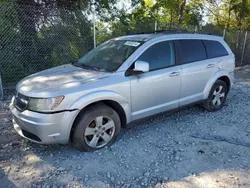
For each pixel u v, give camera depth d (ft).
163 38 14.25
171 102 14.61
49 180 9.93
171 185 9.69
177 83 14.48
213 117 16.72
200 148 12.46
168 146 12.65
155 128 14.76
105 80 11.80
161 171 10.57
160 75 13.52
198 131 14.48
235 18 58.23
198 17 57.36
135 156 11.69
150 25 35.65
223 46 17.89
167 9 52.01
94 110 11.50
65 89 10.81
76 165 10.93
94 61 14.05
